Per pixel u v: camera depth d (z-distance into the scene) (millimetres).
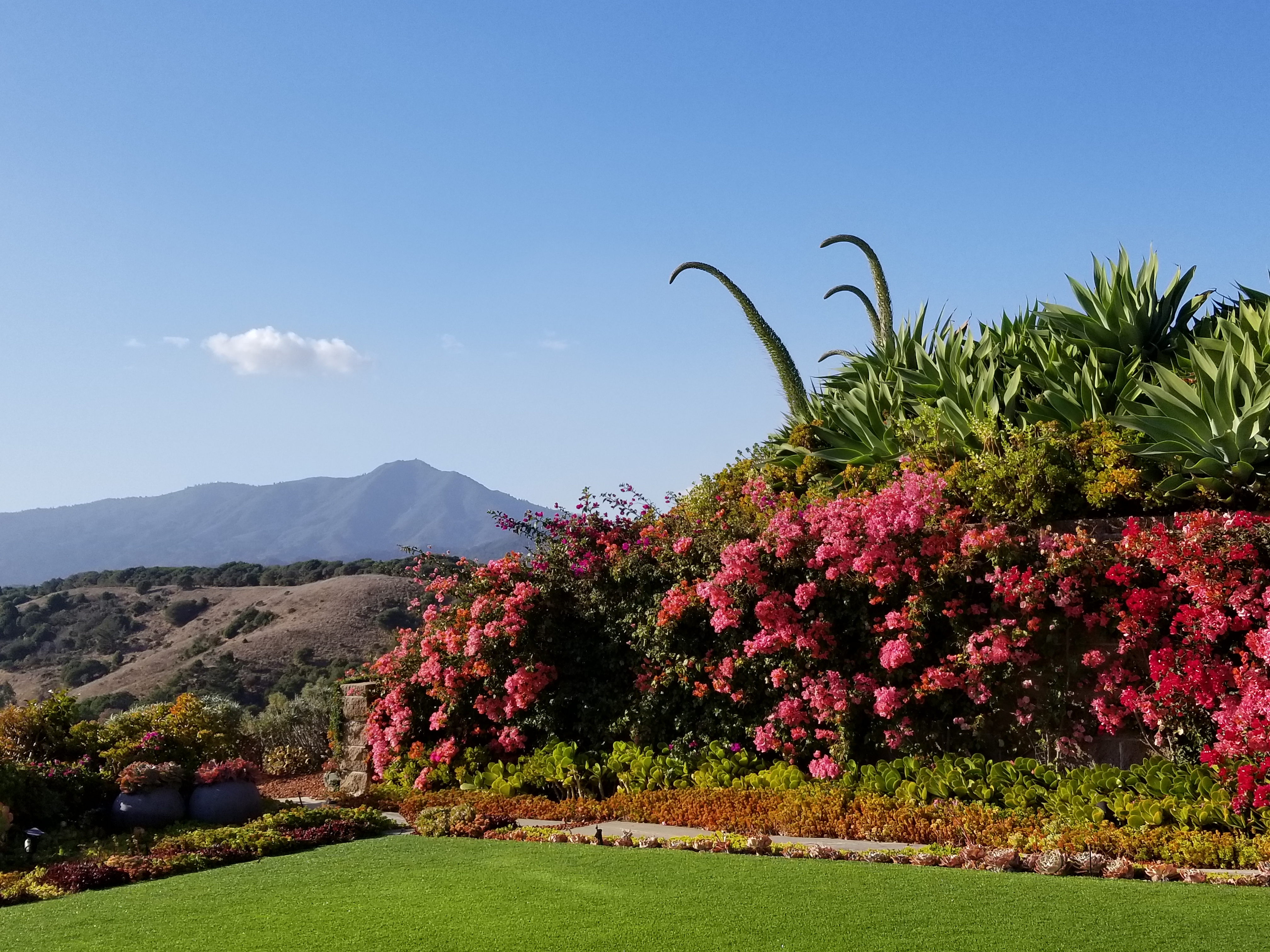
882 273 15172
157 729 12383
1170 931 5070
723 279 14977
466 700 12867
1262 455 9094
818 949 4930
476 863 7648
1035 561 9336
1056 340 11875
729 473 13500
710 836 8555
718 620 10477
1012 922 5301
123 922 6172
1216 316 11578
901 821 8336
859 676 9883
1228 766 7676
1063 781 8547
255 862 8367
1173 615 8617
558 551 12617
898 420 12164
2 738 11570
